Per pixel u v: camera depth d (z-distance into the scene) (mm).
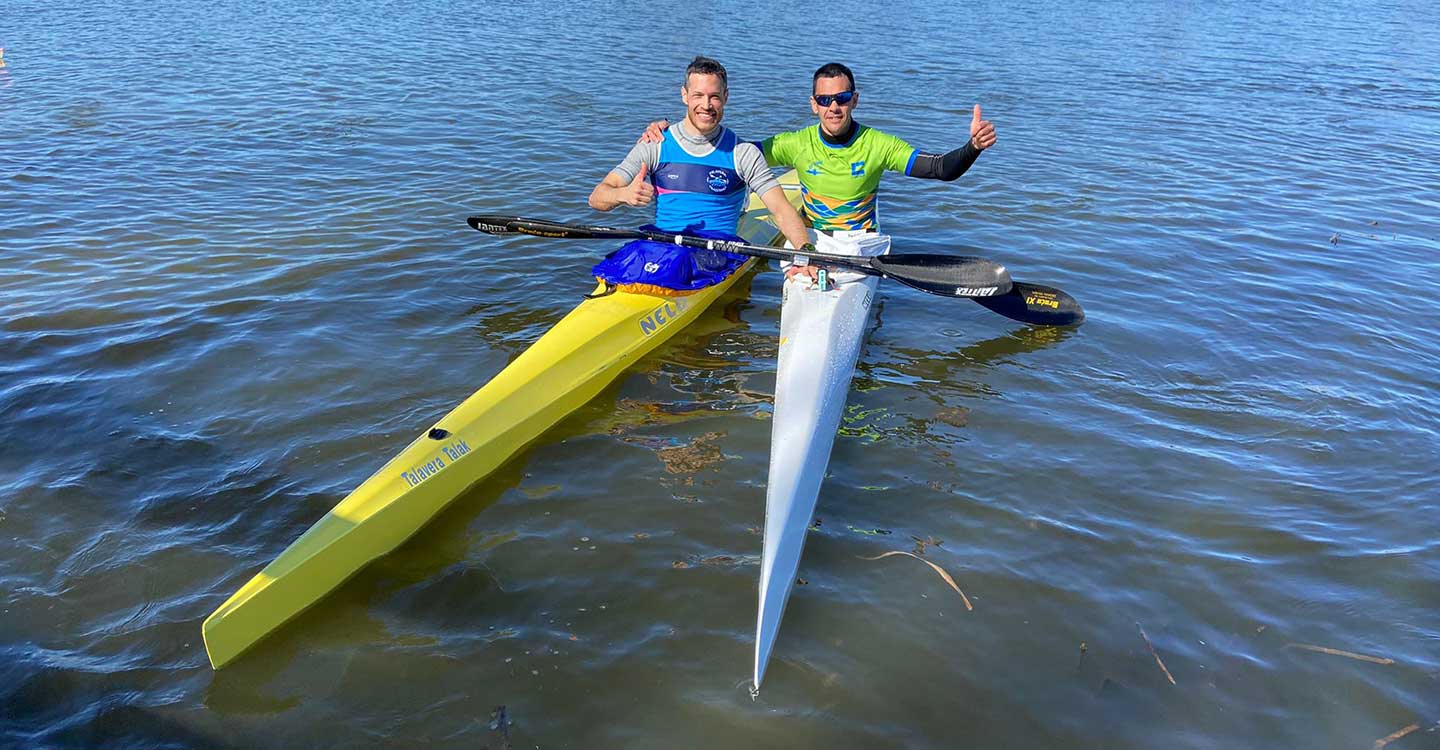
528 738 2752
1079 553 3582
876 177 5980
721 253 5699
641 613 3242
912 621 3221
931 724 2816
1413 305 5996
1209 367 5117
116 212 7055
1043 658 3082
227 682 2949
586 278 6172
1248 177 8906
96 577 3328
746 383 4867
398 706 2865
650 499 3869
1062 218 7590
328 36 15273
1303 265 6668
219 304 5523
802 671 2998
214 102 10641
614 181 5484
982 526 3732
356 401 4527
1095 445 4324
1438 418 4582
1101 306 5914
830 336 4941
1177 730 2828
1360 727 2857
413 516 3639
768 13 20172
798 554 3447
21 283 5719
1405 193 8531
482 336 5273
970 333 5539
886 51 15734
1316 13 23125
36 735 2732
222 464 3998
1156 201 8078
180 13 16984
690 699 2893
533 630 3164
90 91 10914
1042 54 15883
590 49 15125
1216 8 23609
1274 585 3434
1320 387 4895
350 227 6930
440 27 16688
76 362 4793
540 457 4176
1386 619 3279
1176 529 3734
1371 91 13289
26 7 17078
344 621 3213
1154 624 3242
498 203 7617
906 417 4559
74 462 3973
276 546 3516
